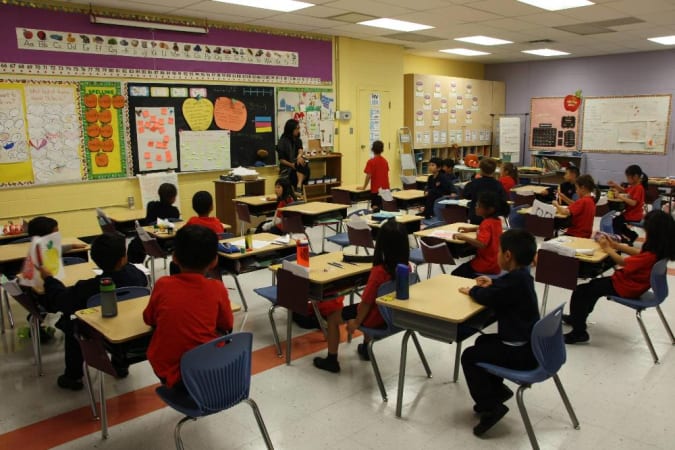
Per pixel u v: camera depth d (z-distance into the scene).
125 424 2.87
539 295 5.01
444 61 12.89
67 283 3.32
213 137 8.04
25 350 3.85
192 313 2.29
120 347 2.60
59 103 6.54
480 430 2.72
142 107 7.25
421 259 4.62
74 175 6.77
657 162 11.67
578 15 7.59
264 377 3.39
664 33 9.16
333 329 3.43
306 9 7.14
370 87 10.26
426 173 12.22
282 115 8.90
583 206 5.11
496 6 7.01
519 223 5.75
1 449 2.65
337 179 9.57
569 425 2.83
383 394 3.10
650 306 3.54
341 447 2.65
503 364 2.61
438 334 2.67
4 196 6.27
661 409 2.99
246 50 8.27
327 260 3.71
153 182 7.41
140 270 3.31
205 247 2.36
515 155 12.98
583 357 3.66
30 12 6.21
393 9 7.16
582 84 12.55
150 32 7.21
